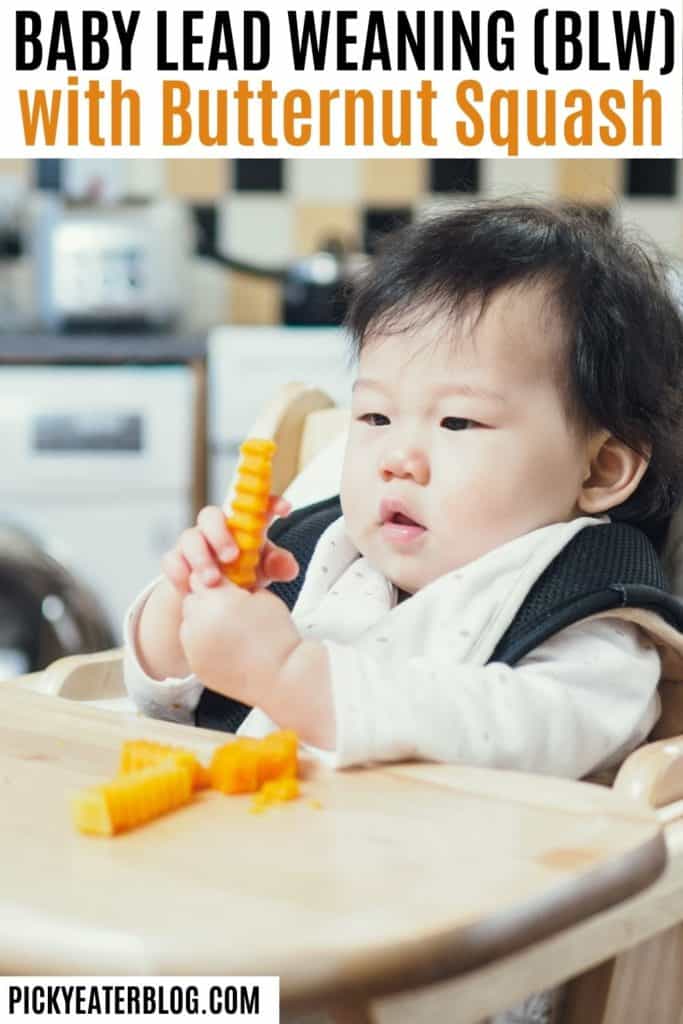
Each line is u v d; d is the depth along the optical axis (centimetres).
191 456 296
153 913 68
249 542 98
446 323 113
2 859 74
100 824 78
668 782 98
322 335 296
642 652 112
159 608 114
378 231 350
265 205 351
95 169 340
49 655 293
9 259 340
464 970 66
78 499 294
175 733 99
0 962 67
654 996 101
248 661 95
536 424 112
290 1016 72
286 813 82
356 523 117
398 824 80
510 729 97
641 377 118
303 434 153
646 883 76
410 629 110
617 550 112
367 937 65
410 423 114
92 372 294
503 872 72
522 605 109
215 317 350
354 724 91
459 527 112
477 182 352
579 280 116
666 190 352
